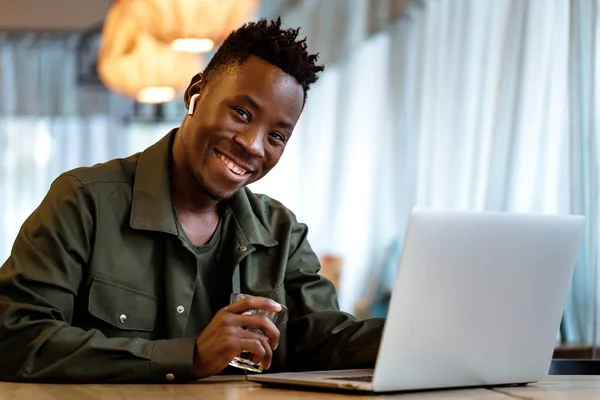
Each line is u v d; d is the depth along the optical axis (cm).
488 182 404
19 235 180
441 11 496
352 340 194
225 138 184
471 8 460
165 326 187
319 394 145
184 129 191
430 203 494
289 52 184
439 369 148
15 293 173
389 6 562
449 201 467
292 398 140
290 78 185
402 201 542
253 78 183
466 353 151
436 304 144
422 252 139
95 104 841
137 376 163
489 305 152
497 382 160
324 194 696
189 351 163
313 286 210
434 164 492
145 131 847
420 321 142
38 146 838
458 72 465
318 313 204
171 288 187
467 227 144
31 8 830
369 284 569
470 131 459
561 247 161
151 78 580
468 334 150
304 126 718
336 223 636
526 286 157
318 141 705
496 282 152
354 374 166
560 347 338
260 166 188
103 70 585
